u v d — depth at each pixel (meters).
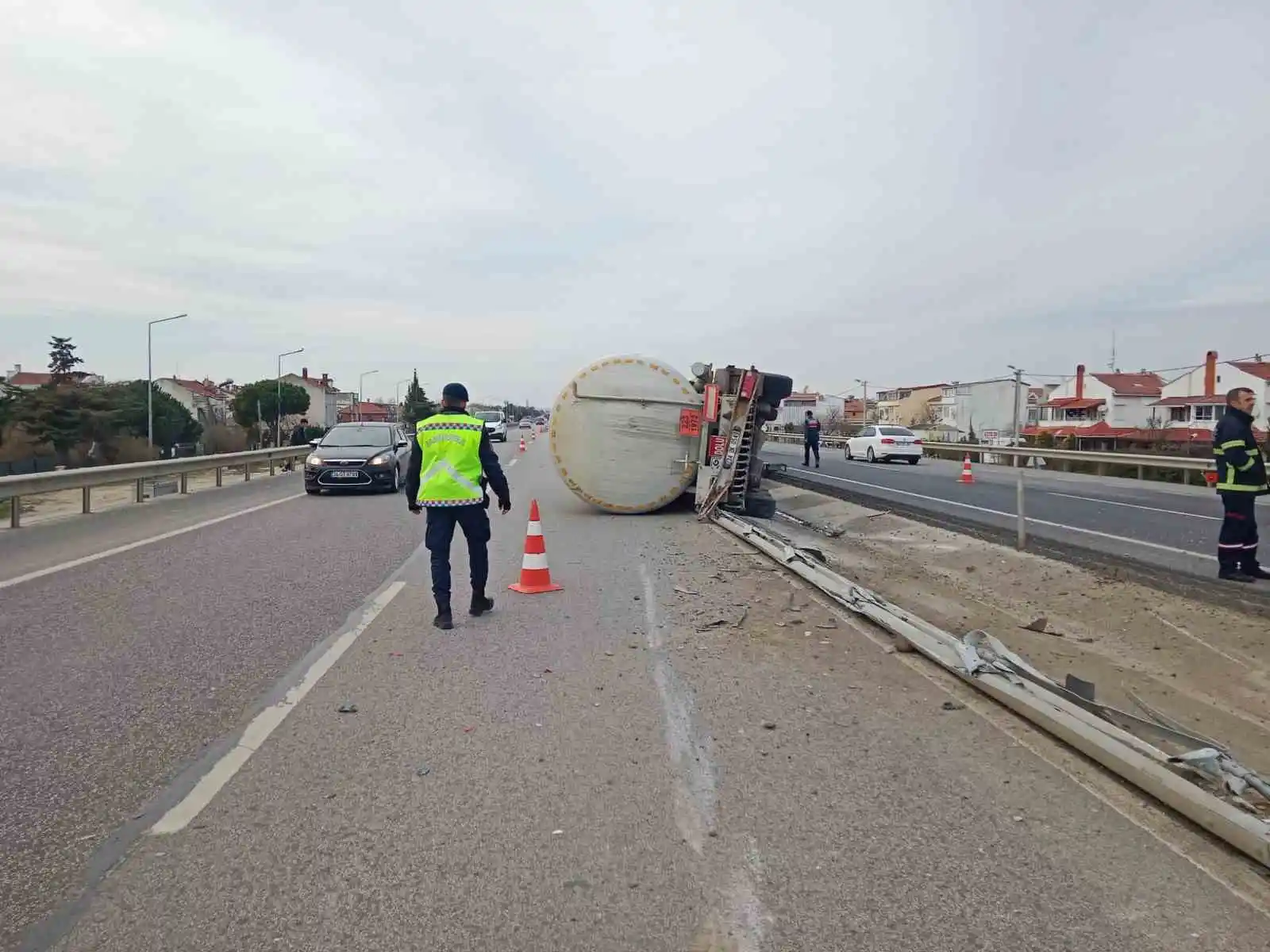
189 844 3.67
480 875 3.45
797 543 12.69
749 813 3.98
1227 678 6.58
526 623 7.44
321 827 3.82
